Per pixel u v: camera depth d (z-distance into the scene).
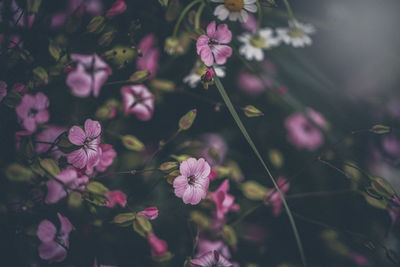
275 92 0.36
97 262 0.30
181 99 0.36
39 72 0.29
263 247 0.34
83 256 0.30
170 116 0.36
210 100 0.36
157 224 0.32
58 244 0.29
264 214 0.34
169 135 0.35
